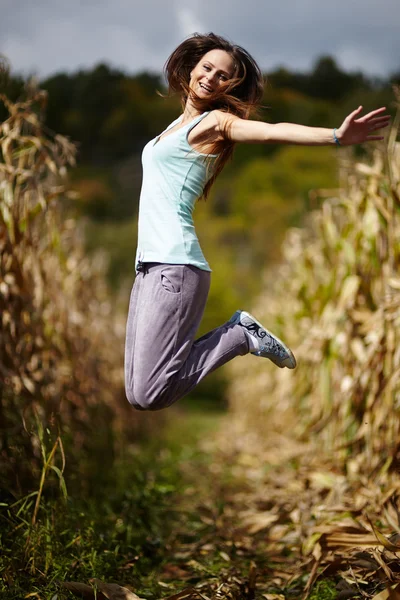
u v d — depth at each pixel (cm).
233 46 475
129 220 5938
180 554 645
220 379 3372
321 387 852
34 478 646
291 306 1228
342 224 909
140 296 469
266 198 5772
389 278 732
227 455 1309
